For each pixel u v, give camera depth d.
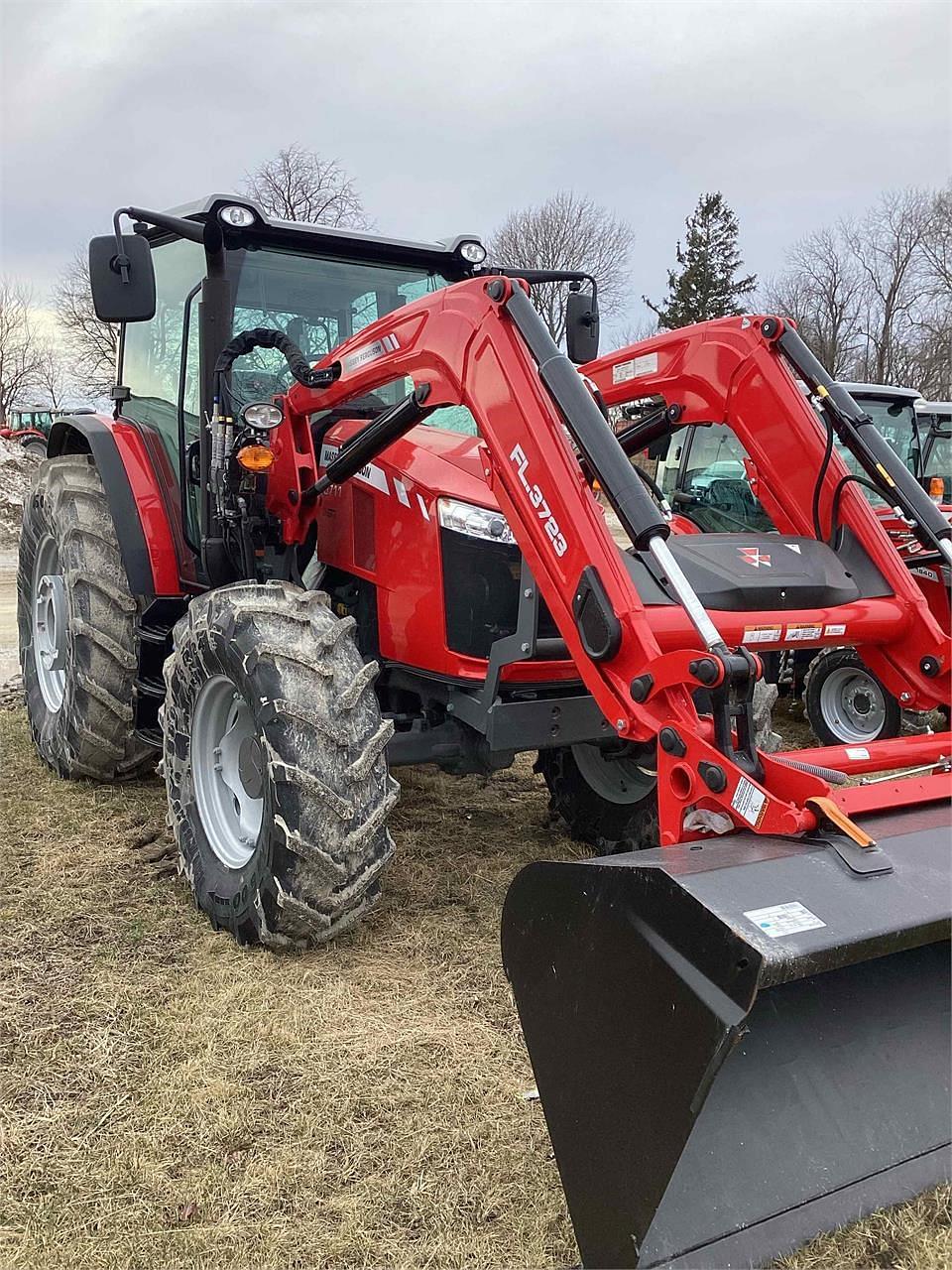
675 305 48.56
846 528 2.90
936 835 2.04
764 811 2.00
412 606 3.33
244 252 3.76
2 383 42.75
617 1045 1.84
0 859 3.72
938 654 2.68
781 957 1.65
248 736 3.18
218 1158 2.15
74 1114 2.28
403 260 4.07
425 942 3.18
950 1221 1.97
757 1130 1.96
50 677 4.95
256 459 3.18
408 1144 2.20
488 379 2.65
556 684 3.27
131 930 3.18
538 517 2.52
